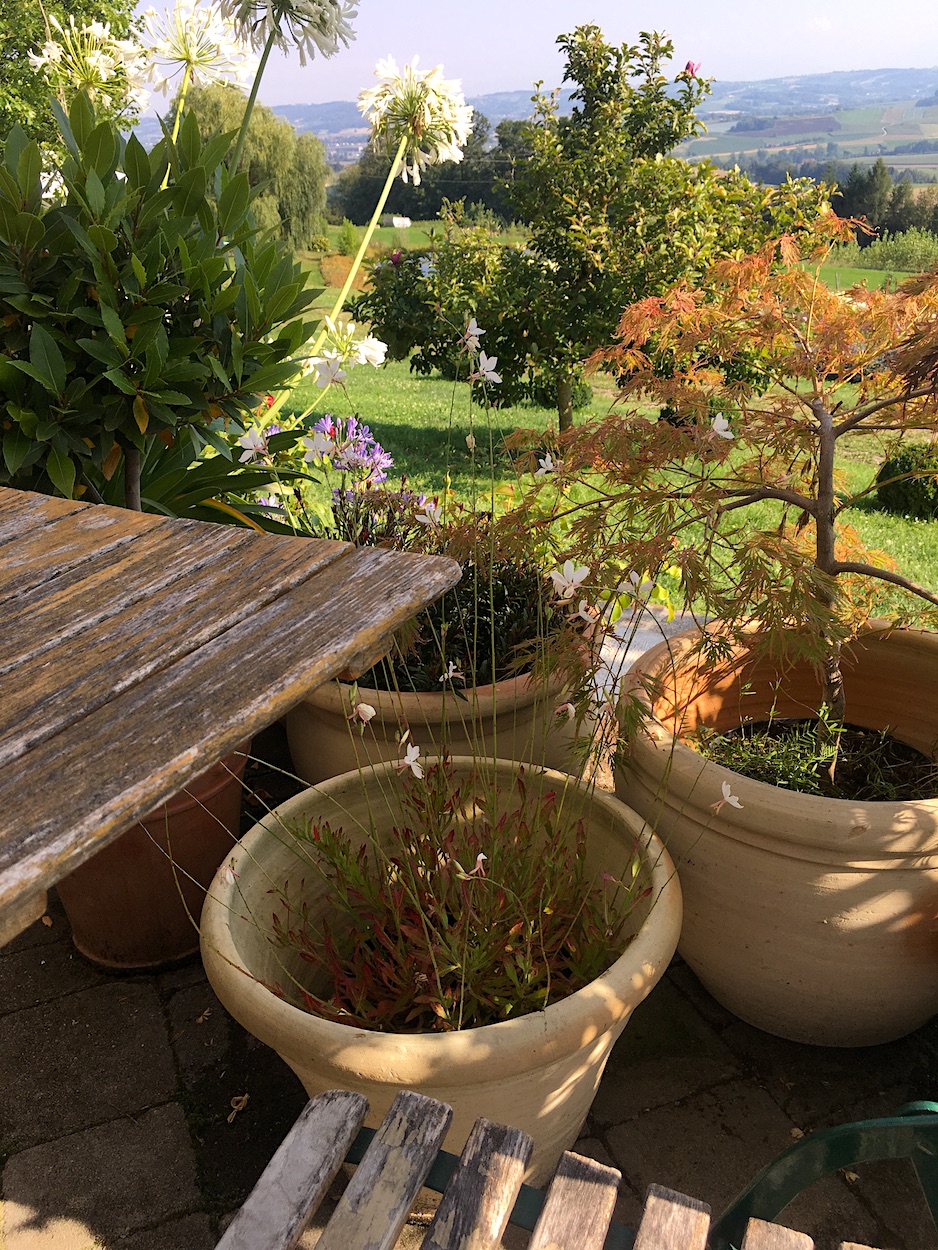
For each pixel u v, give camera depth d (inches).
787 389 77.0
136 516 46.4
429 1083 47.5
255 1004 51.6
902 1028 71.8
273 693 30.0
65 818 25.0
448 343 299.6
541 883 64.3
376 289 307.7
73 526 45.8
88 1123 69.7
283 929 66.4
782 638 62.3
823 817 60.1
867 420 93.5
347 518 96.9
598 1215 38.8
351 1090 49.9
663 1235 37.8
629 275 274.8
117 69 136.1
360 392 505.7
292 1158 40.5
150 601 37.1
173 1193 64.4
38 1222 62.5
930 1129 42.1
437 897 64.2
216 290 82.7
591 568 67.7
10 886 22.7
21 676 32.3
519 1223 40.5
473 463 83.2
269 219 1392.7
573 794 69.6
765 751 81.3
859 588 86.3
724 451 68.1
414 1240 60.4
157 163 85.6
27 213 72.2
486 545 76.4
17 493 51.2
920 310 73.1
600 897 66.3
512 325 294.5
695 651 79.6
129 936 81.4
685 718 79.2
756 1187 45.6
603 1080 73.4
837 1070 74.4
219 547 41.8
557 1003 50.6
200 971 84.1
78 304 77.2
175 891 80.5
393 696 79.7
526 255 300.5
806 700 89.0
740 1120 69.9
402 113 142.6
